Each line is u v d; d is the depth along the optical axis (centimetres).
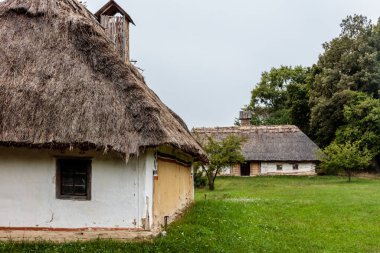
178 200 1444
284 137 4462
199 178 3130
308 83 5203
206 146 2989
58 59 1020
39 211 973
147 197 967
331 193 2408
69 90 962
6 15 1115
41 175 981
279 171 4344
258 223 1316
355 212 1597
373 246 1062
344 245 1060
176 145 970
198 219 1307
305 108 5338
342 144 3803
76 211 968
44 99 948
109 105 940
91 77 986
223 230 1155
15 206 978
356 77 4297
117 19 1407
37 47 1047
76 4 1286
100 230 958
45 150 981
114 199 964
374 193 2366
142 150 928
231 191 2762
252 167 4406
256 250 952
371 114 3831
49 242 923
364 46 4338
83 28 1064
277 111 6856
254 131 4600
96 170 972
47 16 1102
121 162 970
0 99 953
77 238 946
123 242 921
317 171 4256
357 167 3569
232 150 3020
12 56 1031
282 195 2367
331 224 1351
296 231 1220
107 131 906
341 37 4716
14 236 954
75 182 987
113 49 1091
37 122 919
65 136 897
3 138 900
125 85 973
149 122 914
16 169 985
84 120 917
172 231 1072
